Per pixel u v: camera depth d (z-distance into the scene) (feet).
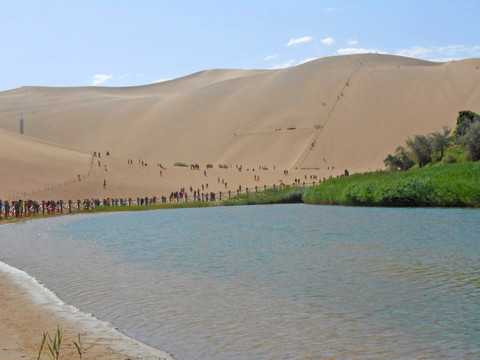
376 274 46.93
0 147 281.74
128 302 37.42
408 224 88.74
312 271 48.98
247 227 94.73
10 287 42.57
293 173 350.02
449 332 30.22
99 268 51.88
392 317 33.35
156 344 28.04
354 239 71.82
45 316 33.24
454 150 200.54
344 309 35.40
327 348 27.63
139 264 54.19
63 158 292.20
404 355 26.53
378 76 575.79
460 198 123.85
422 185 131.34
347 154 479.41
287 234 80.59
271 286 42.75
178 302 37.52
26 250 67.00
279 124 571.28
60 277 47.11
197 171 315.78
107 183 255.50
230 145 576.20
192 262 55.16
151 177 281.54
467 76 543.80
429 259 54.08
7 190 223.10
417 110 510.58
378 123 506.07
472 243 65.10
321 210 133.59
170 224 107.04
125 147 645.92
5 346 25.95
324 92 594.24
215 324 31.99
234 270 50.11
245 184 282.36
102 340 28.32
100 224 111.24
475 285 41.91
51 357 24.34
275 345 28.12
